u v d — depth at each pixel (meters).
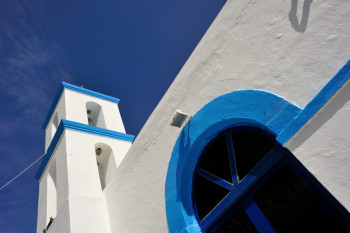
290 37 2.24
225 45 2.87
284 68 2.25
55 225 4.92
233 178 2.81
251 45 2.58
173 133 3.49
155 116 3.83
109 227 4.59
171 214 3.14
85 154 5.96
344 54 1.88
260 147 2.64
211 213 2.93
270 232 2.42
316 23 2.06
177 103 3.43
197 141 3.06
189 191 3.16
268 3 2.47
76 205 4.63
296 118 2.00
